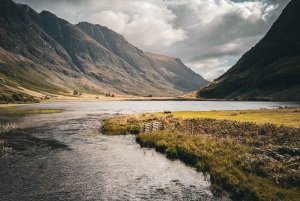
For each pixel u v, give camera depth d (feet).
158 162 88.33
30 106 531.09
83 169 80.43
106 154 100.99
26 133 157.58
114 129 165.17
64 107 528.63
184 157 91.09
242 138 104.78
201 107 497.05
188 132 127.95
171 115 203.51
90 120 241.96
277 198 52.80
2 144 120.78
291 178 59.93
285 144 90.12
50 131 166.40
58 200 57.41
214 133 121.90
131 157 95.76
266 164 69.41
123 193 61.36
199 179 70.54
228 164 73.77
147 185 66.54
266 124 120.78
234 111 245.04
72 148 112.78
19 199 57.82
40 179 70.90
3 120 234.17
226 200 57.11
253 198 55.26
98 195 60.18
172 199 57.82
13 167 82.43
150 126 157.58
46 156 97.66
